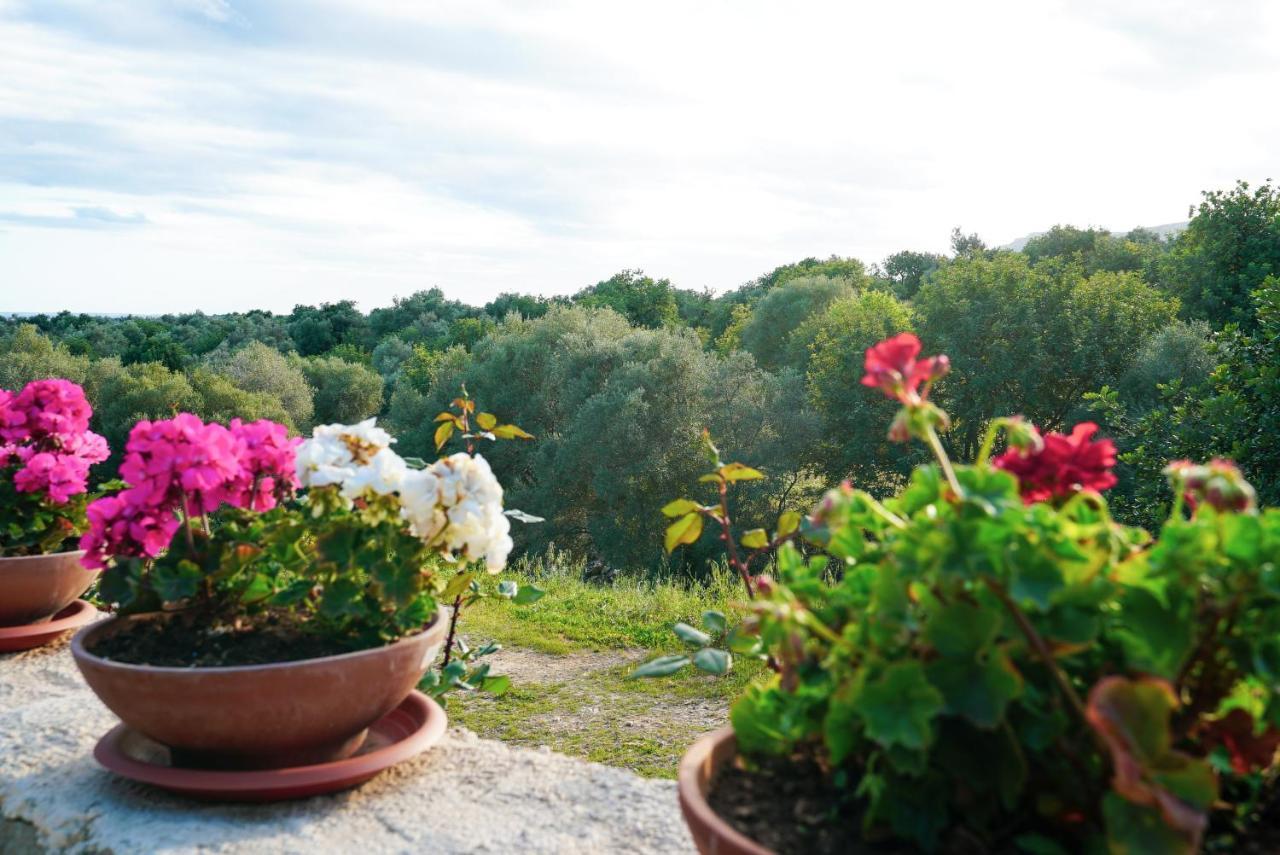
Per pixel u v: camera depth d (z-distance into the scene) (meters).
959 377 22.86
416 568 2.30
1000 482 1.23
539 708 4.30
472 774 2.29
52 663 3.16
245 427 2.60
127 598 2.24
